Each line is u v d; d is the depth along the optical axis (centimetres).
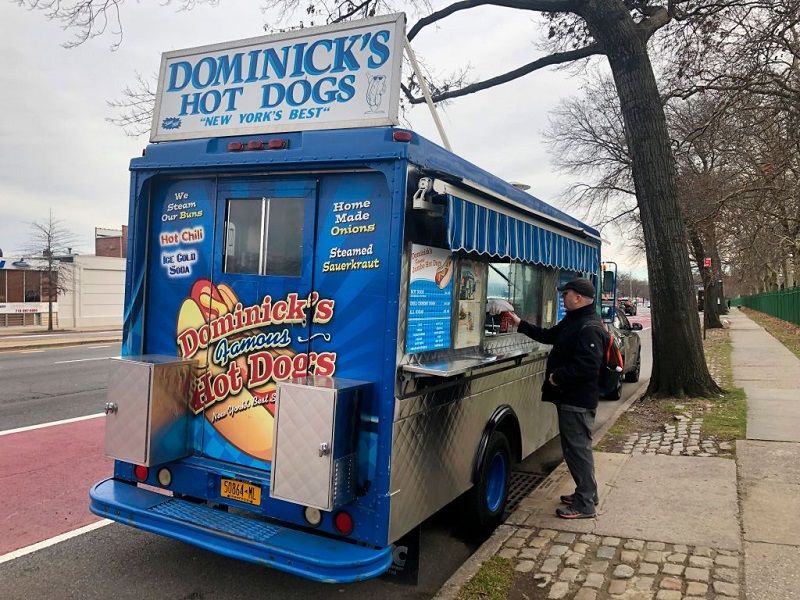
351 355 343
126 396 376
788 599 334
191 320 403
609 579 363
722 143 1509
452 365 373
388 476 322
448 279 392
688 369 921
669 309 925
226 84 396
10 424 809
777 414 808
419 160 340
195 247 403
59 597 370
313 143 352
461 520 450
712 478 546
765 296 5003
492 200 410
